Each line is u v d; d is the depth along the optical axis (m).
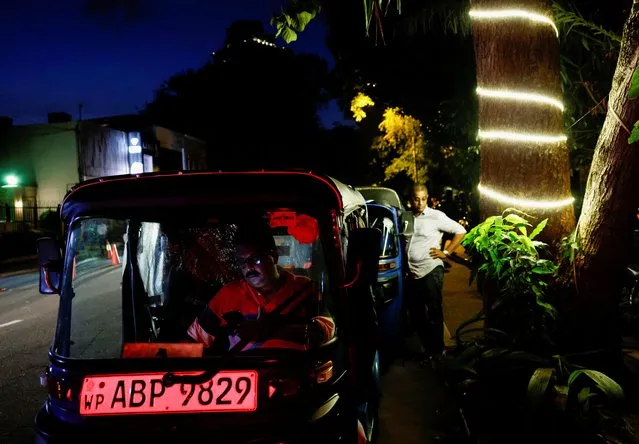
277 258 2.96
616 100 3.14
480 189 3.99
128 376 2.70
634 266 5.81
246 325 2.88
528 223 3.65
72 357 2.92
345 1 8.12
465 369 3.87
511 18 3.68
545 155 3.72
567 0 4.97
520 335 3.71
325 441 2.61
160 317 3.22
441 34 8.03
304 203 2.84
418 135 20.41
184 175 2.95
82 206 2.97
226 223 2.96
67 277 3.01
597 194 3.39
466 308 8.65
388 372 5.88
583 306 3.59
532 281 3.63
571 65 5.74
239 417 2.61
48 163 26.86
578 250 3.54
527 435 3.42
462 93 7.95
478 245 3.73
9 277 16.72
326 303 2.86
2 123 29.89
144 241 3.20
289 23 4.26
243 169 2.96
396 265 6.16
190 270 3.21
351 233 2.80
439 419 4.48
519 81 3.71
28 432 4.74
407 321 6.75
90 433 2.66
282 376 2.65
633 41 3.01
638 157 3.14
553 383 3.47
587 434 3.35
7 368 6.56
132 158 30.55
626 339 5.38
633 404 3.69
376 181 30.08
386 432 4.39
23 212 26.45
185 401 2.64
